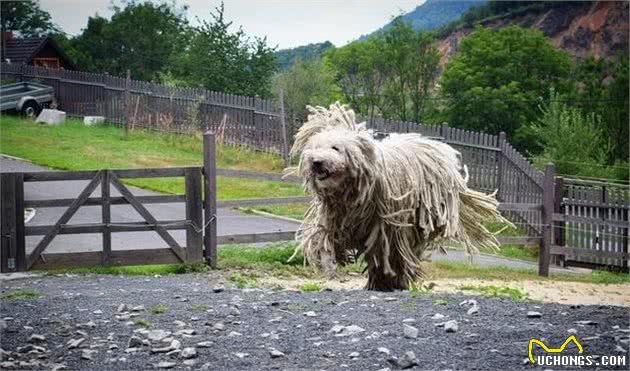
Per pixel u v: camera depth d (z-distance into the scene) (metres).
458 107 36.94
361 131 9.13
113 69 39.22
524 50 37.28
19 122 30.67
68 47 41.00
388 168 9.18
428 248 10.30
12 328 7.53
